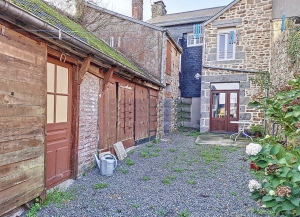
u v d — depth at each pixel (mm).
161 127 9727
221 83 10367
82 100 4031
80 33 5434
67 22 5598
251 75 9672
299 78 3164
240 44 9844
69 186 3531
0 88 2209
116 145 5359
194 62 12828
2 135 2232
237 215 2711
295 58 5715
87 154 4238
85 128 4148
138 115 7246
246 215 2707
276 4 8148
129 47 9703
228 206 2969
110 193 3342
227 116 10336
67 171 3717
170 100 10922
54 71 3338
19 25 2365
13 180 2367
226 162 5301
